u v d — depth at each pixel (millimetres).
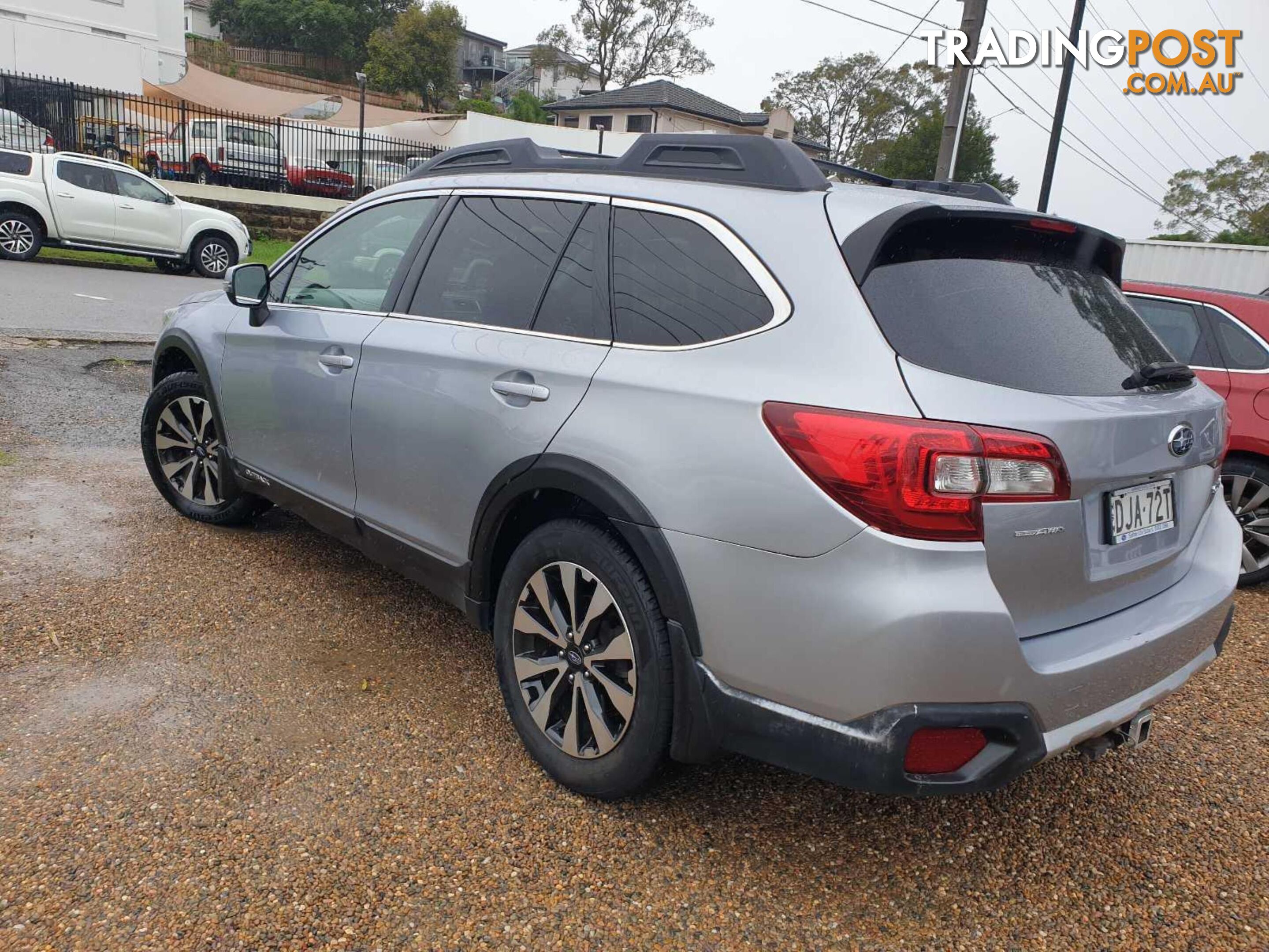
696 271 2355
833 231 2156
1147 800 2795
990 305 2154
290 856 2221
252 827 2311
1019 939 2174
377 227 3514
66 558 3830
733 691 2146
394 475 3078
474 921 2072
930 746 1914
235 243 16016
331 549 4262
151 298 12016
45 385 6789
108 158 22188
